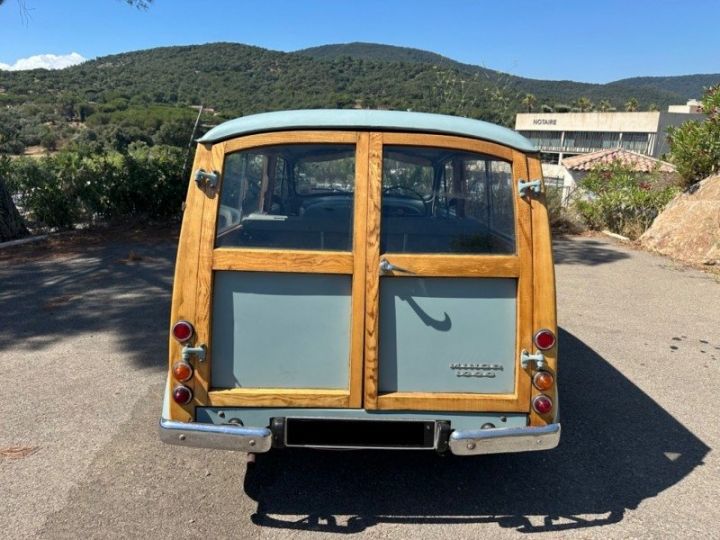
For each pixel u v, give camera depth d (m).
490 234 2.78
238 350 2.80
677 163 11.50
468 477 3.40
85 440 3.69
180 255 2.73
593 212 12.46
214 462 3.48
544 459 3.62
